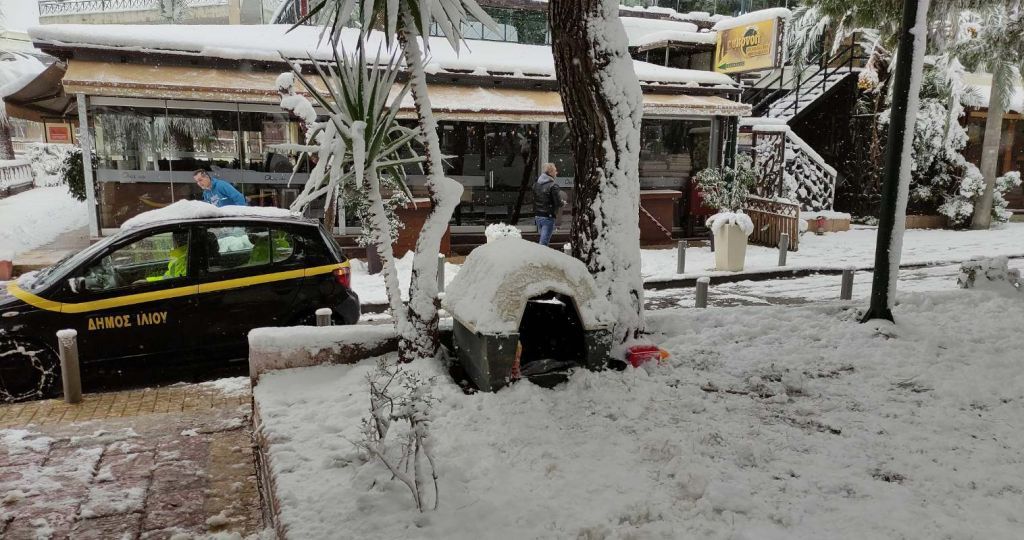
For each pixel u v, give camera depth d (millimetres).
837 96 21094
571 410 4375
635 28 19766
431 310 5164
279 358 5129
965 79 22969
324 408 4445
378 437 3785
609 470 3596
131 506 4070
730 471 3562
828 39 21094
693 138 17453
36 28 11156
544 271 4758
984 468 3604
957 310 6965
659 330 6332
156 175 12484
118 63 11766
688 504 3230
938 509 3174
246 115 12867
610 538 2973
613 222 5465
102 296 6375
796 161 19578
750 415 4375
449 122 15289
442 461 3664
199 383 6719
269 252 7055
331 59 12969
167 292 6574
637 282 5586
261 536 3629
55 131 26156
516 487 3410
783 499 3283
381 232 5164
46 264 11367
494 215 16031
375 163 4961
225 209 7117
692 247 15797
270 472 3695
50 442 4980
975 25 16625
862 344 5871
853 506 3207
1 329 6062
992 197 20297
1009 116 23625
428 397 3768
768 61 16141
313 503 3307
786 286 11711
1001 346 5777
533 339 5359
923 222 20500
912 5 6004
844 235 18250
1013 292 7832
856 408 4527
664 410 4426
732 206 15586
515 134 15898
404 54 4824
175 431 5246
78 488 4281
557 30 5324
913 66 6020
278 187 13227
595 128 5395
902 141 6152
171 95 11258
